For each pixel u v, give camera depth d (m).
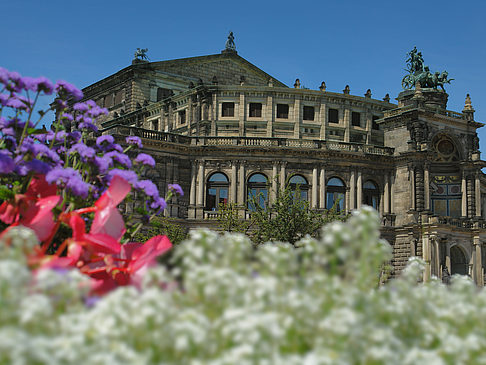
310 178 86.12
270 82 94.19
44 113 18.14
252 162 85.00
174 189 19.80
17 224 13.13
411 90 92.88
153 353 5.74
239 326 5.75
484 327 8.03
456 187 93.81
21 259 6.68
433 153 88.56
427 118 90.69
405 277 11.24
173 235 72.81
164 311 5.89
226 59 113.94
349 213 79.94
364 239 7.98
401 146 90.50
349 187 87.50
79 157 18.89
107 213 13.32
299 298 6.65
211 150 84.38
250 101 90.44
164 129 96.44
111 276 12.20
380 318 7.47
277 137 89.75
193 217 83.06
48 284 6.37
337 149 87.12
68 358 5.05
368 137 94.75
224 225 74.31
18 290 5.70
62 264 10.83
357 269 8.02
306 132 91.50
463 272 88.69
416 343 7.43
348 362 5.83
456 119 93.44
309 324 6.52
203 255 7.84
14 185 16.64
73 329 5.60
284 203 72.06
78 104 20.44
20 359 4.59
